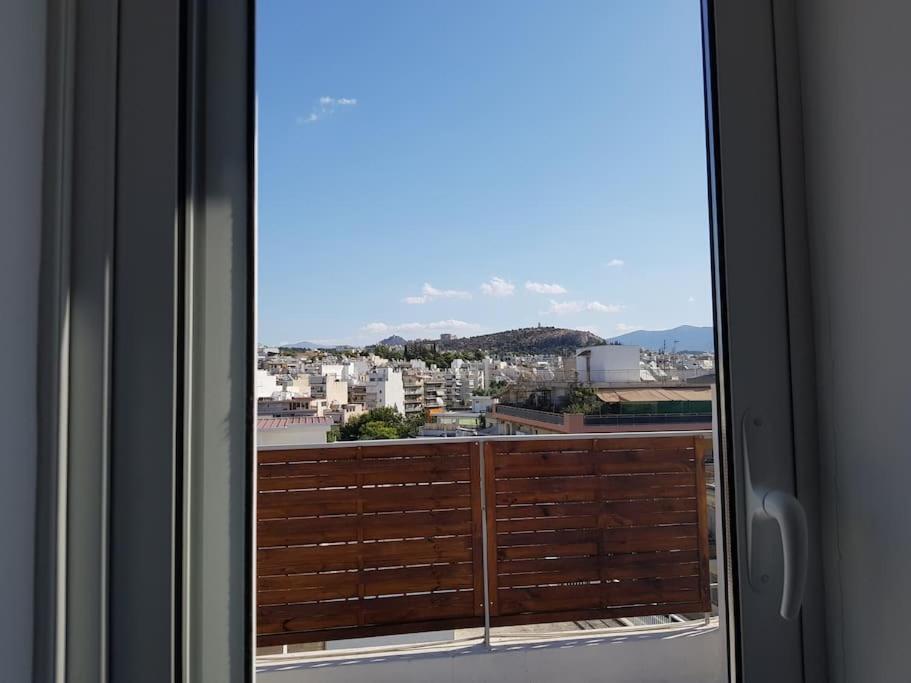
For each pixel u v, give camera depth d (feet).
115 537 2.03
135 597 2.02
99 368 2.01
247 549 2.21
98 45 2.11
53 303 1.91
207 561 2.17
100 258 2.04
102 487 1.99
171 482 2.06
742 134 2.54
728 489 2.50
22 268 1.80
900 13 2.08
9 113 1.73
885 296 2.15
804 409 2.49
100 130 2.08
